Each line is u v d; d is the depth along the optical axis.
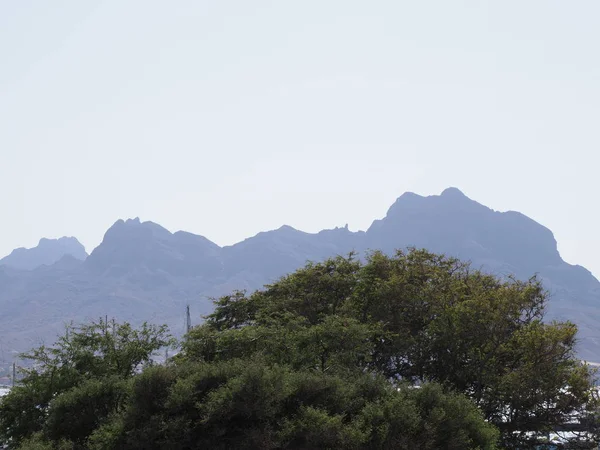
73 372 102.38
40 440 87.44
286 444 76.69
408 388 87.56
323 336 101.62
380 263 129.50
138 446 77.44
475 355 111.75
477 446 85.19
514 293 112.62
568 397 110.44
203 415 77.56
